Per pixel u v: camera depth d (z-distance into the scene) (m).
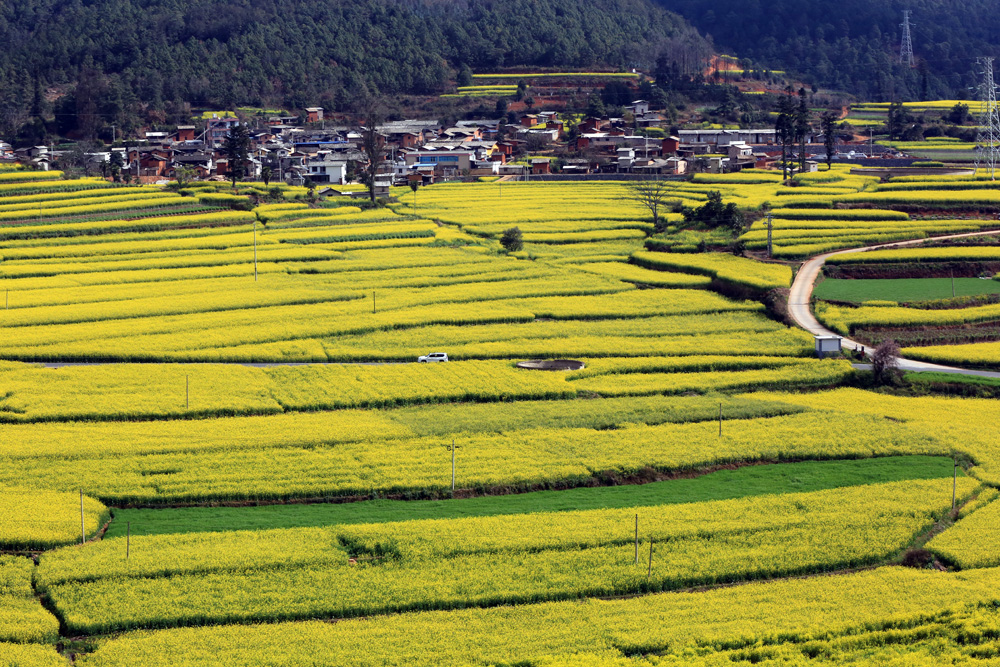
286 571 83.06
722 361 139.75
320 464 104.75
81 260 198.88
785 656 72.31
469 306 168.00
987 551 86.69
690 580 83.06
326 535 89.19
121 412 118.88
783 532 90.31
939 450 109.94
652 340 149.50
